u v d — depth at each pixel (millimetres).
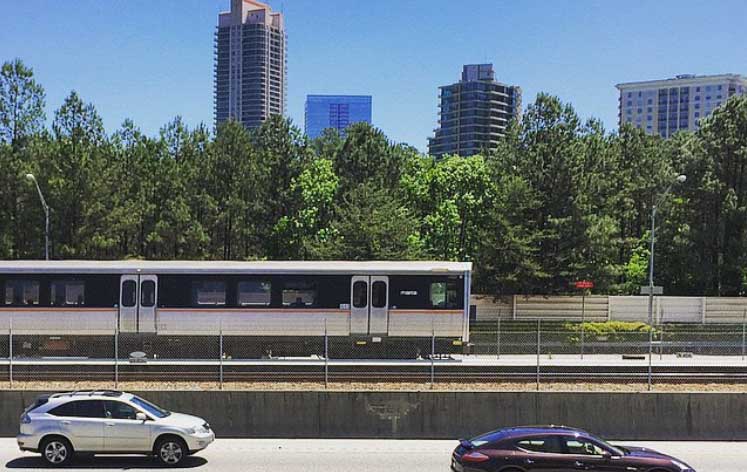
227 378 25000
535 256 50875
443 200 55844
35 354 31188
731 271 53719
